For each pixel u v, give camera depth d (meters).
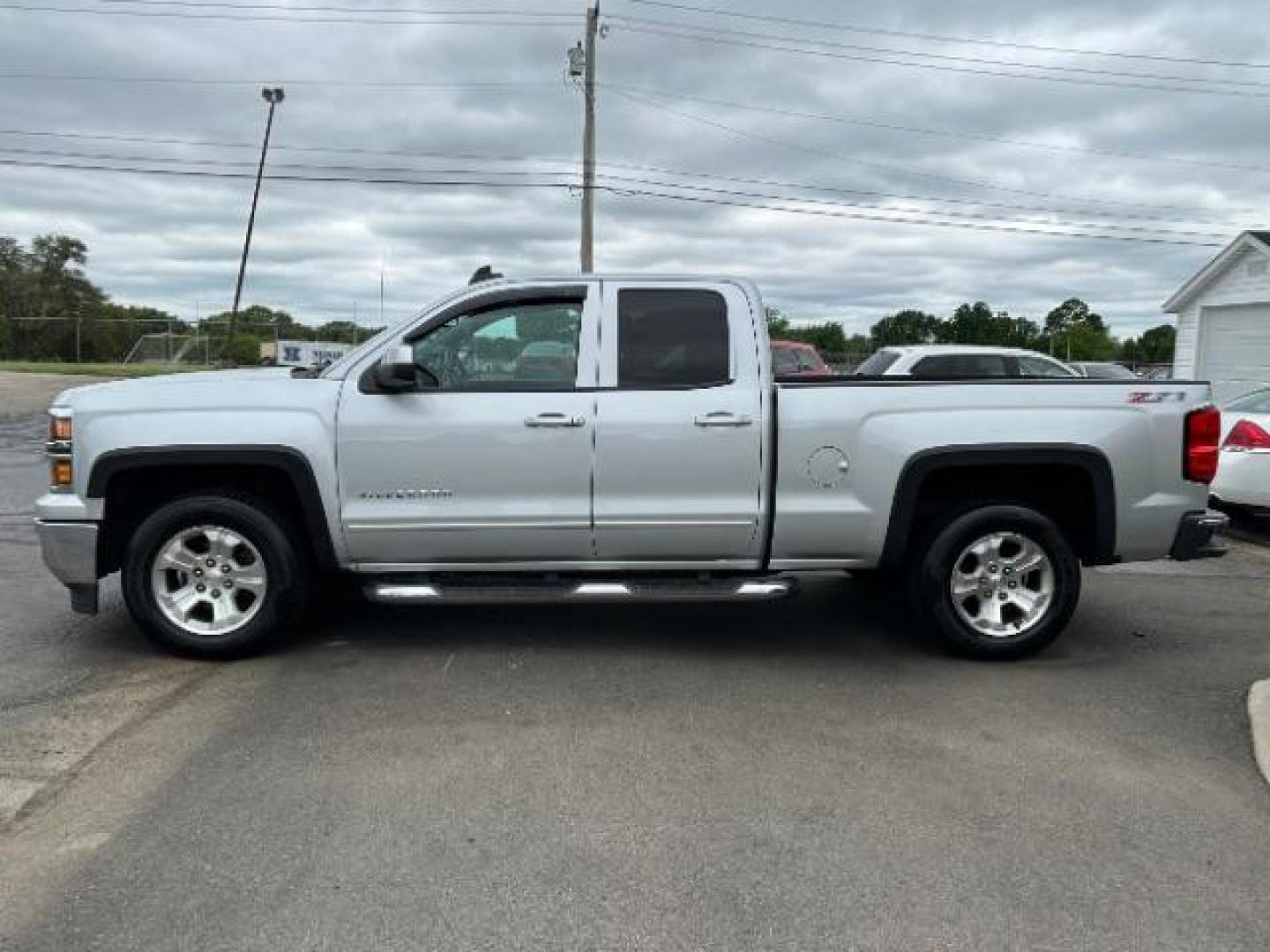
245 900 3.32
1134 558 5.89
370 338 5.83
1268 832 3.85
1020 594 5.89
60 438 5.64
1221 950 3.10
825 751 4.57
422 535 5.66
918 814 3.96
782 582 5.77
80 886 3.40
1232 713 5.10
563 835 3.77
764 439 5.66
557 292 5.77
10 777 4.23
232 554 5.71
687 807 4.00
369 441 5.58
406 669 5.66
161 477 5.85
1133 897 3.38
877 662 5.89
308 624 6.55
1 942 3.08
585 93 29.00
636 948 3.08
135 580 5.66
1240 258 23.05
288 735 4.69
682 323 5.75
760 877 3.48
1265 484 9.75
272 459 5.55
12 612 6.78
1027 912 3.28
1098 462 5.71
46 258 73.00
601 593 5.69
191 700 5.14
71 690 5.28
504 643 6.19
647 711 5.05
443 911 3.27
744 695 5.31
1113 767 4.43
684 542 5.74
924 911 3.29
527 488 5.64
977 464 5.70
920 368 14.31
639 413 5.61
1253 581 8.27
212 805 3.99
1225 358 23.86
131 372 38.59
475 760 4.43
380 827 3.82
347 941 3.10
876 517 5.71
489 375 5.73
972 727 4.88
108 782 4.20
